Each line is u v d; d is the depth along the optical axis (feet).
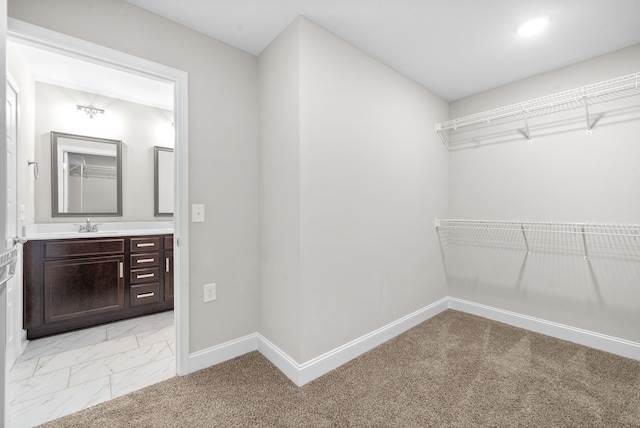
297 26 5.65
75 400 5.20
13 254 3.16
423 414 4.79
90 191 9.95
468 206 9.50
